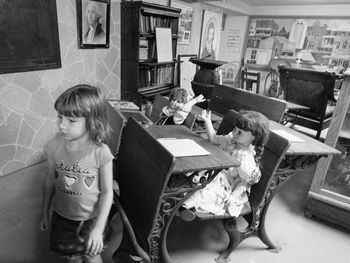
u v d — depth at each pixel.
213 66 3.20
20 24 2.06
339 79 3.27
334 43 5.59
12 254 1.44
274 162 1.37
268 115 2.15
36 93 2.36
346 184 1.97
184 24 4.39
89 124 1.00
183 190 1.21
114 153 1.57
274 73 6.25
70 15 2.53
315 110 3.37
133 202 1.25
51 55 2.40
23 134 2.33
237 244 1.54
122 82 3.36
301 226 1.93
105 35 2.96
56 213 1.13
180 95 2.24
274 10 6.11
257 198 1.47
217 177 1.46
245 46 6.61
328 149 1.55
